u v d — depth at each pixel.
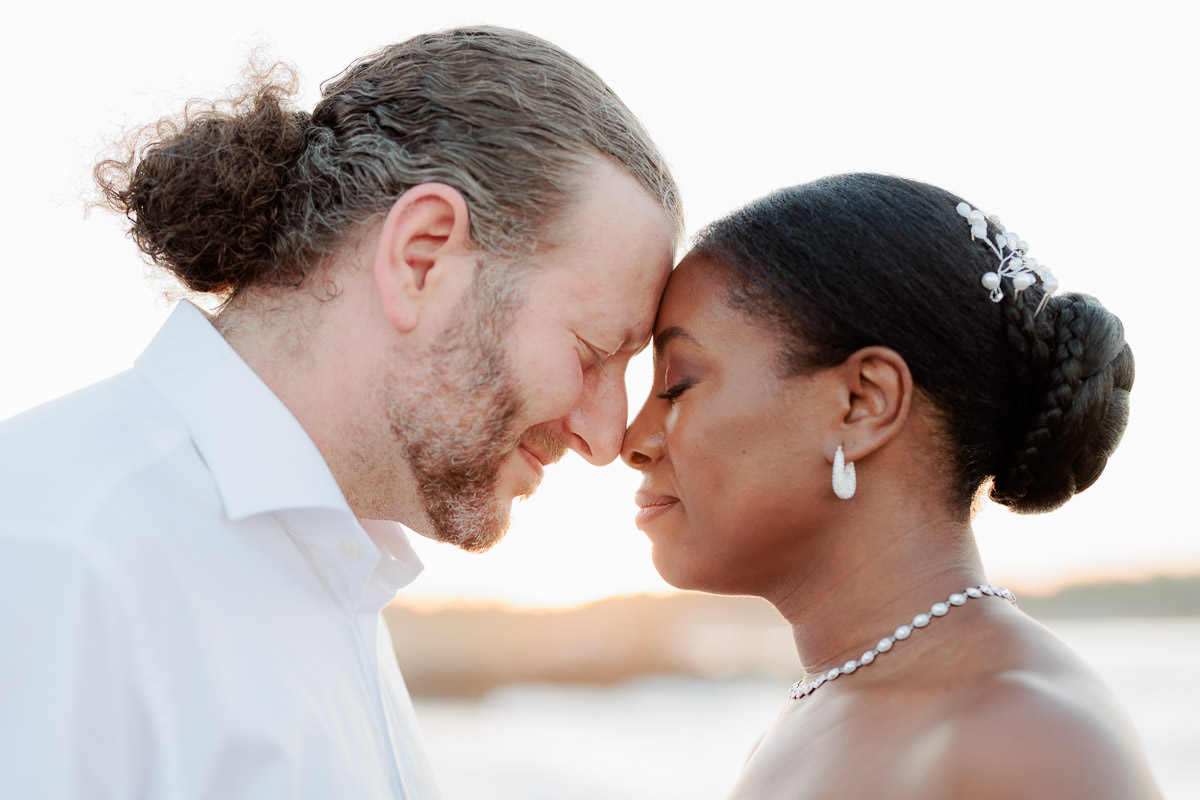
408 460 1.74
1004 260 1.53
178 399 1.59
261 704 1.44
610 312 1.75
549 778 12.20
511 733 15.51
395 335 1.69
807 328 1.52
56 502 1.39
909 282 1.49
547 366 1.73
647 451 1.70
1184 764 10.48
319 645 1.58
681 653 21.53
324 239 1.69
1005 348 1.50
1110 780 1.07
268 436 1.59
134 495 1.45
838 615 1.54
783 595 1.63
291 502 1.56
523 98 1.75
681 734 15.28
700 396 1.61
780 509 1.55
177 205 1.71
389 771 1.67
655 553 1.69
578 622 21.22
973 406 1.49
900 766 1.25
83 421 1.53
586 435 1.83
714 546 1.60
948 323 1.48
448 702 19.36
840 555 1.54
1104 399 1.52
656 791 11.33
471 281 1.70
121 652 1.34
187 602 1.42
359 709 1.61
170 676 1.38
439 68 1.78
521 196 1.70
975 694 1.24
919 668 1.41
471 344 1.70
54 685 1.28
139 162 1.83
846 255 1.52
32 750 1.26
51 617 1.31
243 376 1.62
